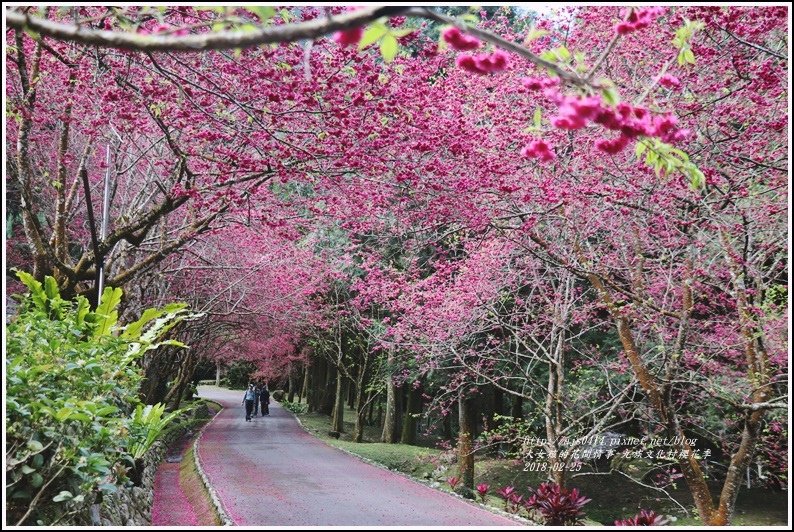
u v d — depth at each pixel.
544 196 7.99
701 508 8.00
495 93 8.60
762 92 7.64
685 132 3.41
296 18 4.77
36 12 5.79
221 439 18.69
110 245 8.52
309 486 10.76
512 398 16.66
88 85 7.70
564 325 10.55
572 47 8.62
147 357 13.42
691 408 11.52
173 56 6.17
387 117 6.98
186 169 8.07
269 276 16.56
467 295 10.80
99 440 5.09
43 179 11.45
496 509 9.39
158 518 8.97
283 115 7.18
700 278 9.63
